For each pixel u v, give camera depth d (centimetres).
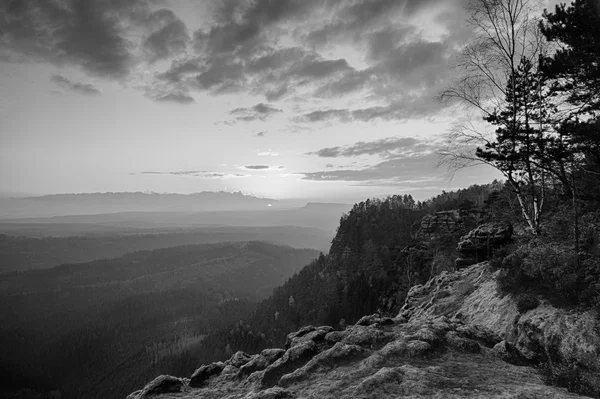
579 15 1383
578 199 1775
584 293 1112
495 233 2742
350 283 14612
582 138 1353
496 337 1202
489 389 745
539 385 770
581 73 1481
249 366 1189
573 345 959
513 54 1938
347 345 1042
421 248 9319
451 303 2128
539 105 1823
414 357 956
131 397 1117
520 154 1675
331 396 788
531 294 1338
